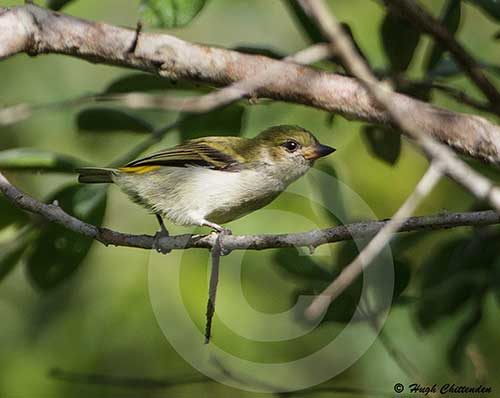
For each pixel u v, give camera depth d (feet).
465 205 45.73
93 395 44.70
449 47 27.94
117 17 48.14
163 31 48.91
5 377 44.73
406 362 37.42
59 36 29.55
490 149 29.17
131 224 46.73
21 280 46.78
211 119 36.94
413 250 43.27
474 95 44.88
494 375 42.83
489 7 34.40
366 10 46.16
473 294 36.68
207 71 29.73
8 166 32.14
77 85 47.57
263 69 29.66
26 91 46.83
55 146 46.62
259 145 37.35
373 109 29.27
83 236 33.37
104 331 45.34
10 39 29.19
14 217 33.12
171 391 44.78
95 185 33.73
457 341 36.78
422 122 29.19
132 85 35.55
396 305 34.01
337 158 46.55
